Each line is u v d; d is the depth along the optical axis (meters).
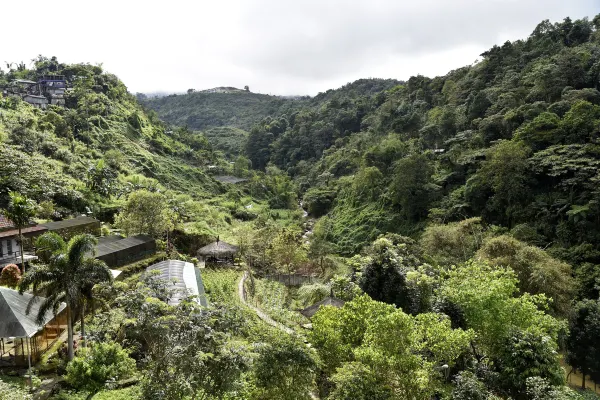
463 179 66.25
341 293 32.88
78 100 107.31
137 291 15.66
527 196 53.25
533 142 56.88
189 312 15.33
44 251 25.58
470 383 19.16
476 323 24.06
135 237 43.94
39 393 18.36
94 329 22.73
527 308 24.36
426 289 28.88
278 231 56.47
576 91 61.47
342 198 91.50
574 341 32.16
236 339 16.91
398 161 77.69
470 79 95.69
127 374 20.06
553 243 47.59
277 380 15.95
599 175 45.78
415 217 67.62
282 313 33.06
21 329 19.44
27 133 67.06
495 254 39.06
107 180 67.00
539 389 19.09
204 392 14.16
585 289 39.28
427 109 105.94
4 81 112.06
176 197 79.56
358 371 17.44
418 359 18.02
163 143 116.62
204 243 55.41
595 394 28.64
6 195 43.50
